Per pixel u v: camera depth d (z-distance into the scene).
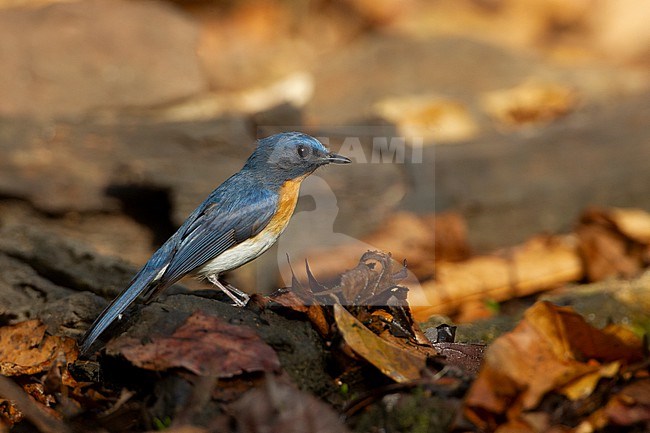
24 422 6.38
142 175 13.34
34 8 16.30
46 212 13.36
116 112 15.45
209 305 6.86
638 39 24.59
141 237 13.48
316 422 5.79
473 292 11.70
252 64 19.17
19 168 13.29
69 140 13.59
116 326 7.53
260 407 5.83
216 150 13.62
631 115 15.48
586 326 6.31
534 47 23.78
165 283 7.62
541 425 5.88
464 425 5.91
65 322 8.19
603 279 12.18
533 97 17.56
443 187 14.20
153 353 6.15
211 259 7.86
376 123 15.08
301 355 6.41
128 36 16.09
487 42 20.06
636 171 14.88
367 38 23.12
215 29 22.66
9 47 15.33
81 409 6.29
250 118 14.47
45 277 9.65
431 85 18.52
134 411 6.20
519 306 11.83
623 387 6.15
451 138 15.65
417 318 9.77
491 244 14.34
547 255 12.52
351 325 6.39
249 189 7.96
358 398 6.14
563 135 15.06
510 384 5.96
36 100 15.04
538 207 14.52
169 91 15.93
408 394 6.14
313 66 19.58
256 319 6.70
